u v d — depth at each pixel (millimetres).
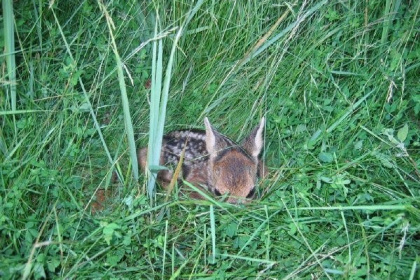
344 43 2316
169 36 2365
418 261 1874
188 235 1992
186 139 2215
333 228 1997
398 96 2242
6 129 2084
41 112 2139
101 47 2270
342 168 2051
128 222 1969
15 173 2010
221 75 2393
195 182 2182
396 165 2066
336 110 2221
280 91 2314
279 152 2223
